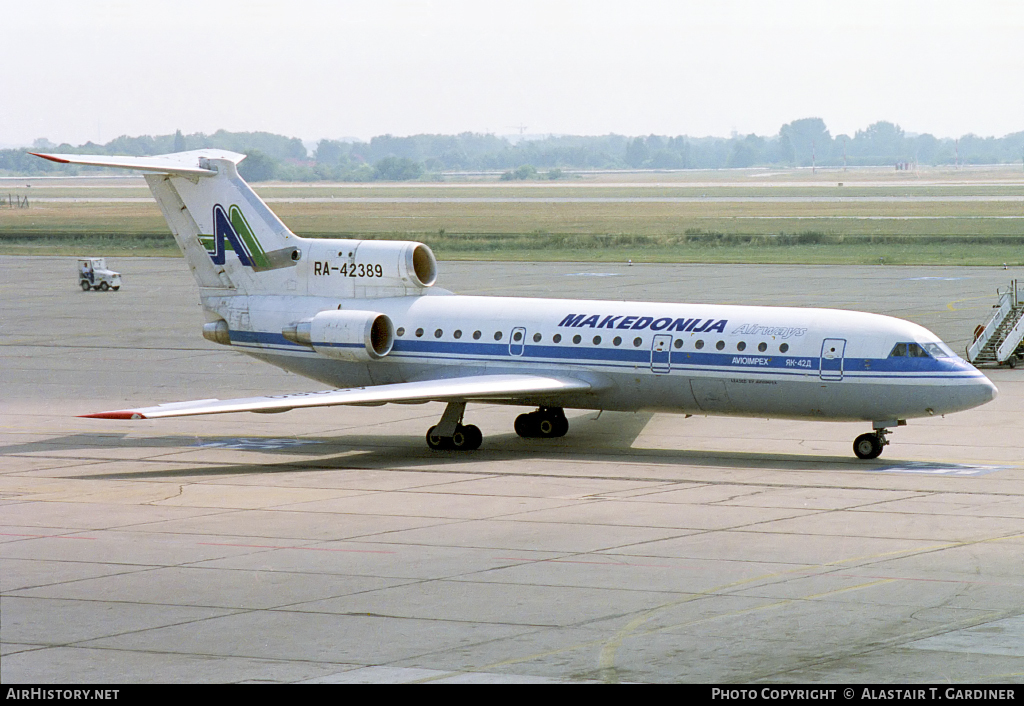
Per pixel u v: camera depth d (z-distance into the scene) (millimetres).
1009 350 154500
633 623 57781
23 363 165250
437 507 84875
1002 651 53219
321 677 50719
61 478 97938
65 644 55375
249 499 88562
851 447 108875
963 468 98125
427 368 114938
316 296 121250
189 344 182875
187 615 59719
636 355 106500
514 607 60562
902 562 68375
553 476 96312
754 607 60188
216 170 122438
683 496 87625
